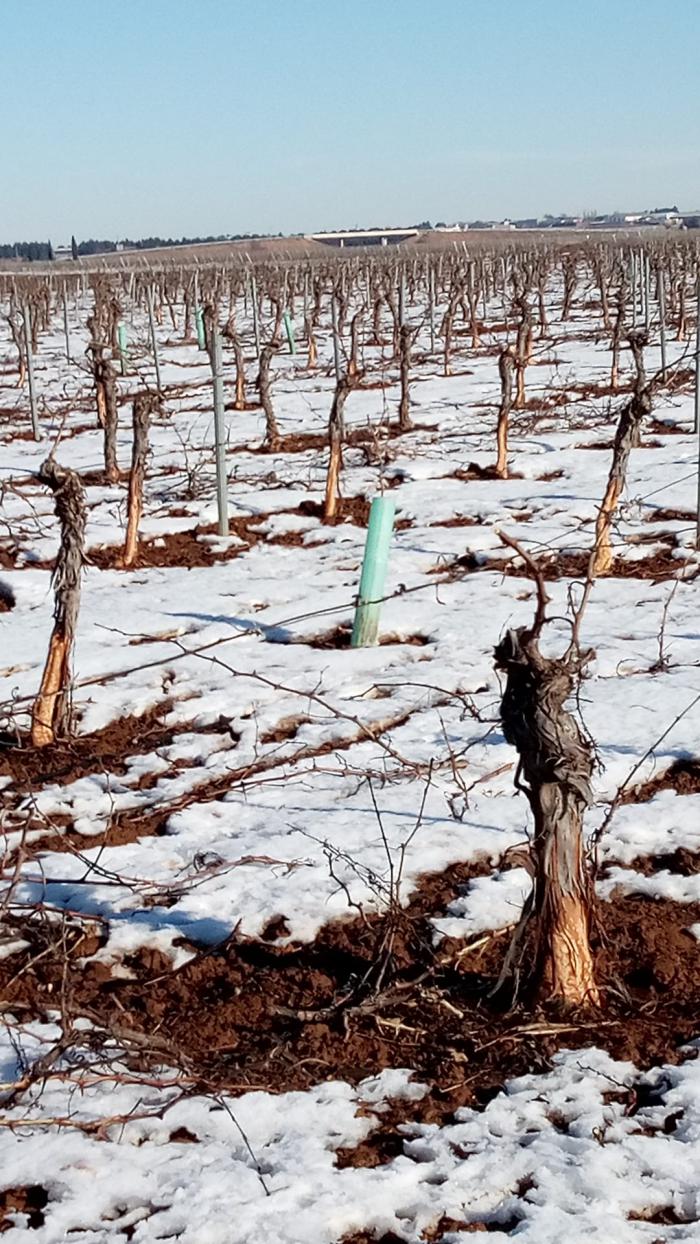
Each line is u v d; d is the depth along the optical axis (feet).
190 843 18.12
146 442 35.55
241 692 24.31
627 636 27.04
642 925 15.47
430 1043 13.25
